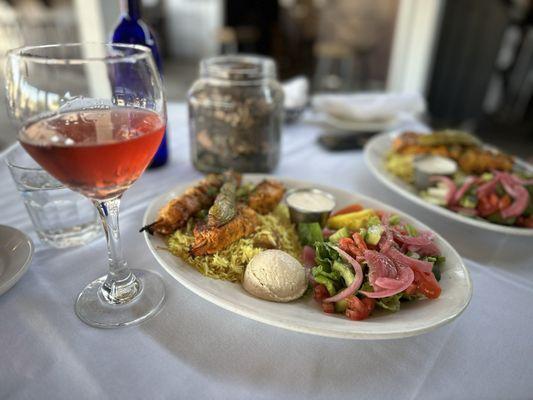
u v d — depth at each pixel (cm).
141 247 74
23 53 51
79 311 57
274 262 60
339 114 145
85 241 74
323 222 79
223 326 56
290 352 53
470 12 335
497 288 66
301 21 586
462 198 89
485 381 49
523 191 84
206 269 62
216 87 102
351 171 113
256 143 103
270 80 107
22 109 48
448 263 65
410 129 148
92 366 49
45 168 49
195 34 636
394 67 362
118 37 96
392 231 66
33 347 51
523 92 411
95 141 45
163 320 56
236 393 47
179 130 136
